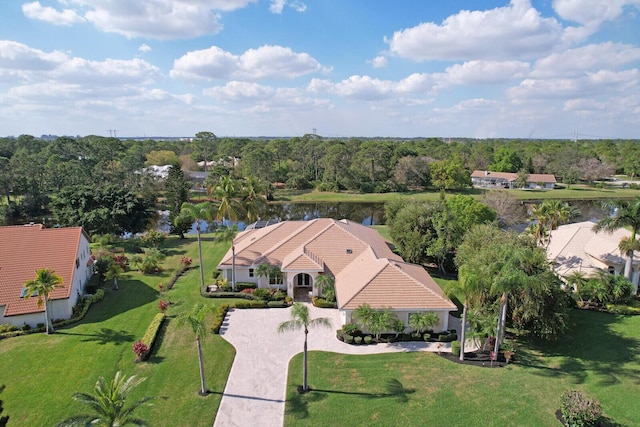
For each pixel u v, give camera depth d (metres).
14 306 33.19
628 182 140.75
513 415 22.89
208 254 55.94
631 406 23.56
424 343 31.31
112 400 17.61
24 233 39.22
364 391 25.23
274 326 34.00
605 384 25.80
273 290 40.78
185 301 39.19
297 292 41.28
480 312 31.56
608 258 42.09
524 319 30.14
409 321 31.92
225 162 150.50
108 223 60.00
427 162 132.12
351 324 32.44
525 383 25.98
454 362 28.66
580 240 46.19
